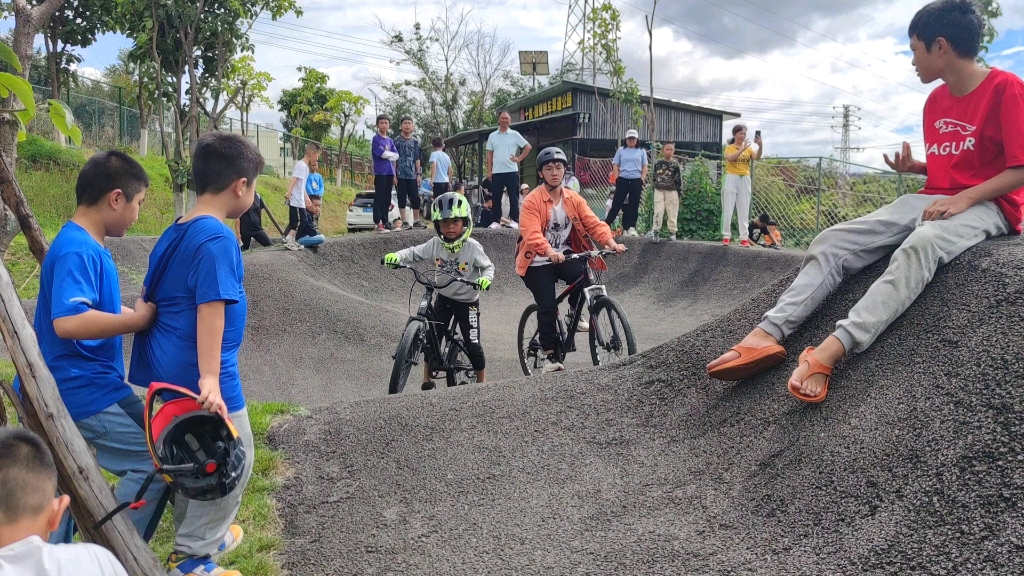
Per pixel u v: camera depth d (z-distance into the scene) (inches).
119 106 857.5
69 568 67.7
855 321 118.3
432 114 1673.2
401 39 1576.0
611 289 490.6
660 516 113.1
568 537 111.5
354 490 135.3
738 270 451.8
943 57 127.1
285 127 1707.7
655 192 503.2
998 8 222.1
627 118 933.8
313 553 116.8
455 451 144.7
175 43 436.1
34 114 107.3
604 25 717.3
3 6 195.0
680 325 399.5
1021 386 97.1
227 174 96.2
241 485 96.9
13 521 69.2
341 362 309.4
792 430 119.2
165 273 93.9
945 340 111.2
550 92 951.0
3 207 121.0
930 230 121.6
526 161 1068.5
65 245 93.8
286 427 159.8
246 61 789.9
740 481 116.0
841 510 99.1
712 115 984.3
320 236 452.8
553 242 231.5
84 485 80.6
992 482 89.4
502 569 105.0
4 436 71.4
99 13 625.6
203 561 96.3
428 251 223.6
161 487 100.2
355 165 1588.3
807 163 518.0
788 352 136.1
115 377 97.6
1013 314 107.0
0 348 253.0
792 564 93.4
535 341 243.1
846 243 137.3
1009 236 131.5
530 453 141.8
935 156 134.6
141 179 100.7
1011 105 121.0
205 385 87.4
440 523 121.5
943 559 85.0
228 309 94.6
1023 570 79.3
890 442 102.7
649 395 153.8
